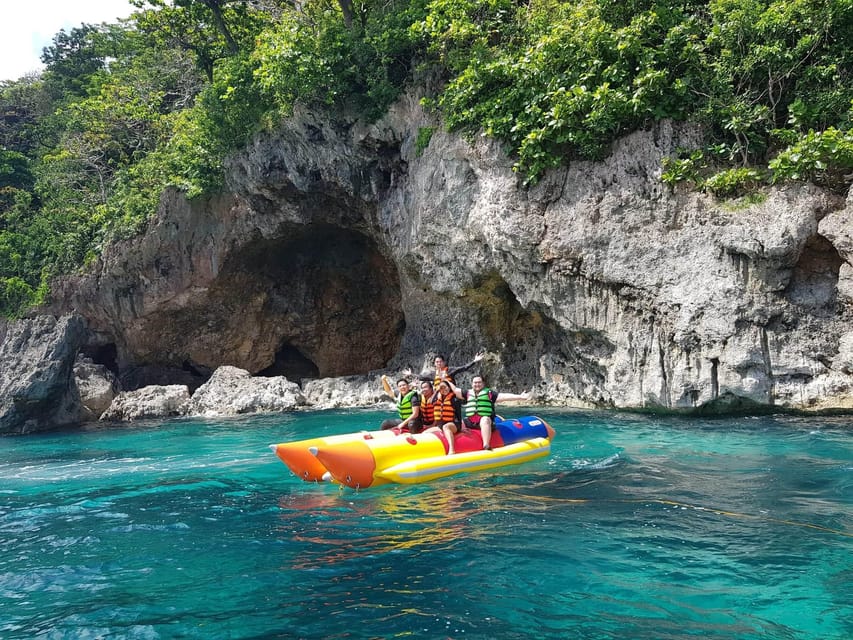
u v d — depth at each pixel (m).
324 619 4.16
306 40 16.86
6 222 28.28
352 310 23.02
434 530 5.82
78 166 29.02
